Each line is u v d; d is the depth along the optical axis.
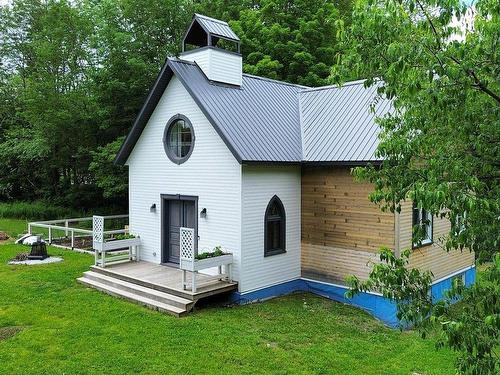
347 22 25.16
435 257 12.66
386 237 11.37
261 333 9.62
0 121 32.38
